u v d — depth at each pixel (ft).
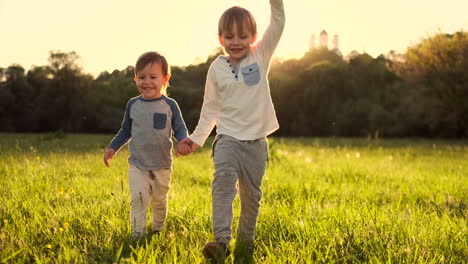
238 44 8.99
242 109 8.93
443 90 116.57
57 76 195.31
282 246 8.73
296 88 169.48
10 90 191.62
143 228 9.67
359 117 148.56
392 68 132.98
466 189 18.25
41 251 8.11
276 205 13.34
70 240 8.84
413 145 77.77
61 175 19.21
